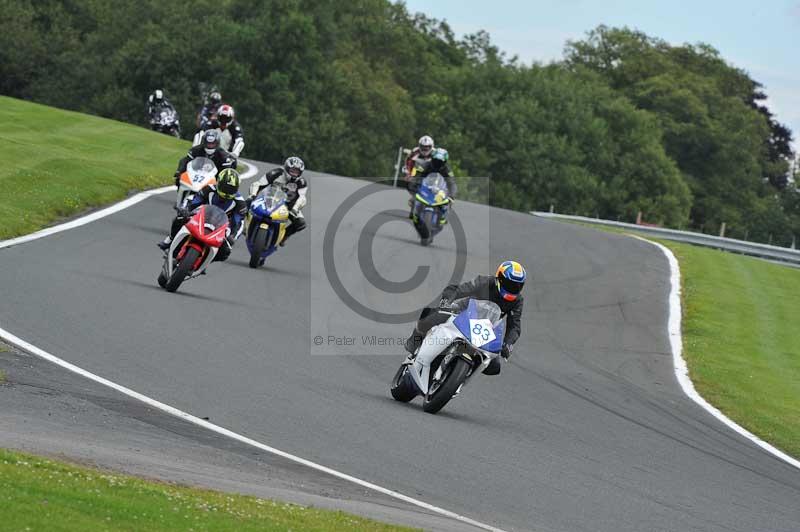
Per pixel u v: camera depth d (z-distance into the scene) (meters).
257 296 57.69
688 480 36.03
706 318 71.56
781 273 99.25
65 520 20.12
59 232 66.31
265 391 38.78
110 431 30.53
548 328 63.75
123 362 39.38
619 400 48.25
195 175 60.12
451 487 30.91
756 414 49.16
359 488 29.36
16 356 37.44
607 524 29.48
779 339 70.00
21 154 90.75
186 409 34.81
